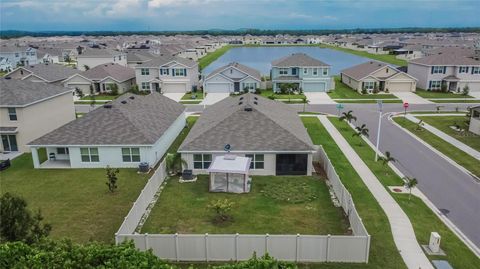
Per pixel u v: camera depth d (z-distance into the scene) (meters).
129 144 30.30
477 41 147.25
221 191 26.08
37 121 37.19
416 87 72.56
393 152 34.38
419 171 29.64
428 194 25.38
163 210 23.30
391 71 67.56
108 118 32.72
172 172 29.23
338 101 60.16
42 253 12.73
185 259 17.97
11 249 12.91
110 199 25.06
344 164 31.02
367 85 68.00
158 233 20.55
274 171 29.19
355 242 17.28
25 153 35.44
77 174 29.69
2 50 118.00
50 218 22.39
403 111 52.47
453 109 53.66
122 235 17.73
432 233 18.44
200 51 146.12
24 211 14.39
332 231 20.67
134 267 12.15
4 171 30.52
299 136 30.02
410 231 20.28
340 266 17.30
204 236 17.58
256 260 12.55
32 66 66.44
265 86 72.44
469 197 24.97
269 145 28.83
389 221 21.36
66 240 13.80
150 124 33.91
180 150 28.83
